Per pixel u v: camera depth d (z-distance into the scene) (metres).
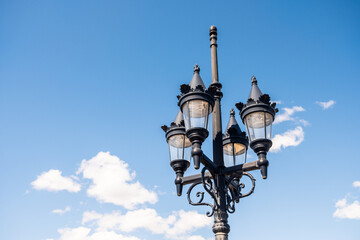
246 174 5.43
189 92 5.23
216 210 5.23
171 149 6.03
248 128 5.48
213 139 5.83
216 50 6.50
